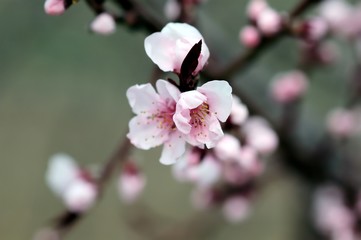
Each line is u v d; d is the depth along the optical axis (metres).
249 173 0.89
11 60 1.14
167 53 0.65
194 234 1.04
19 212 1.49
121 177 0.80
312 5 0.78
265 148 0.78
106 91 1.35
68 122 1.32
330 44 1.00
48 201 1.44
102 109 1.35
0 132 1.42
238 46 1.09
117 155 0.79
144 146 0.65
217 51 0.89
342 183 0.96
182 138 0.65
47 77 1.29
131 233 1.46
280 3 1.29
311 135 0.94
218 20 1.23
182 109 0.64
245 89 0.91
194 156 0.72
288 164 0.92
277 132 0.87
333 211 0.98
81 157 1.33
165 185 1.54
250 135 0.79
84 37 1.20
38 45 1.15
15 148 1.47
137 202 1.05
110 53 1.24
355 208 0.99
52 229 0.80
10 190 1.51
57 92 1.34
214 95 0.64
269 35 0.78
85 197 0.78
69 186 0.80
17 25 1.12
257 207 1.37
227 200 0.95
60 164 0.81
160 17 0.77
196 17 0.77
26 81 1.30
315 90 1.33
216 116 0.64
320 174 0.94
